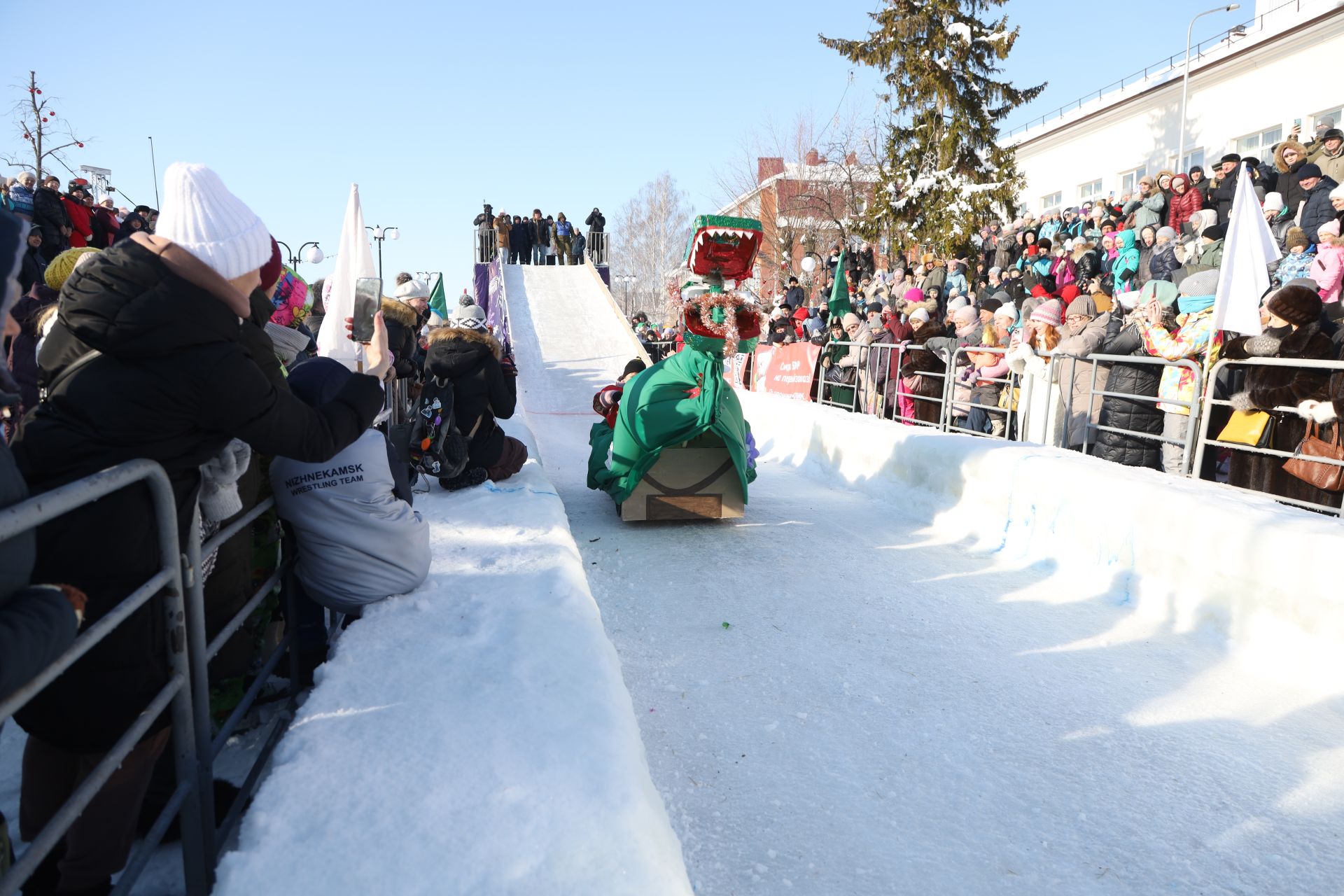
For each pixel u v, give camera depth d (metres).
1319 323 5.00
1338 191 7.89
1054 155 22.12
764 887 2.37
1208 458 5.45
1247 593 3.95
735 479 6.23
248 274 2.05
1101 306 7.85
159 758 2.21
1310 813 2.71
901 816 2.70
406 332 5.27
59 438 1.87
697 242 5.85
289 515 3.00
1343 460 4.32
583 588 3.50
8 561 1.34
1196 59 16.92
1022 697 3.50
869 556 5.50
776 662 3.84
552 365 18.06
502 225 29.52
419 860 1.75
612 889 1.69
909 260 21.69
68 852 1.96
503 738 2.22
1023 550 5.39
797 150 35.28
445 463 5.43
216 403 1.94
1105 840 2.58
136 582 1.86
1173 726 3.26
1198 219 9.80
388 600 3.17
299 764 2.08
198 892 1.99
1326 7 13.69
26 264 6.22
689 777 2.92
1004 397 7.54
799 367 11.58
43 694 1.84
